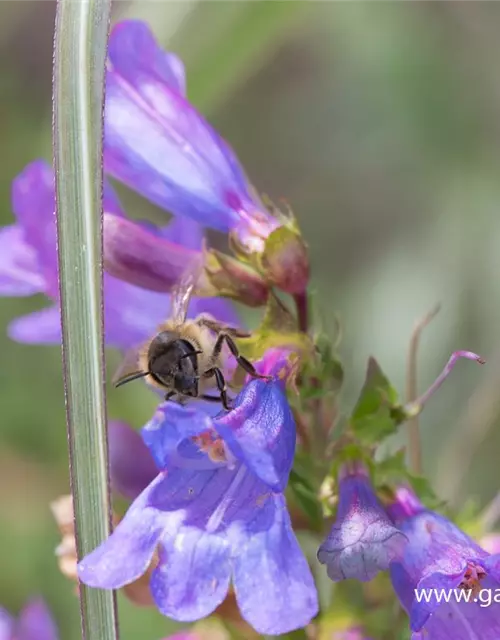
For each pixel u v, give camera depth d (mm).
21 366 236
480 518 170
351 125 268
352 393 207
